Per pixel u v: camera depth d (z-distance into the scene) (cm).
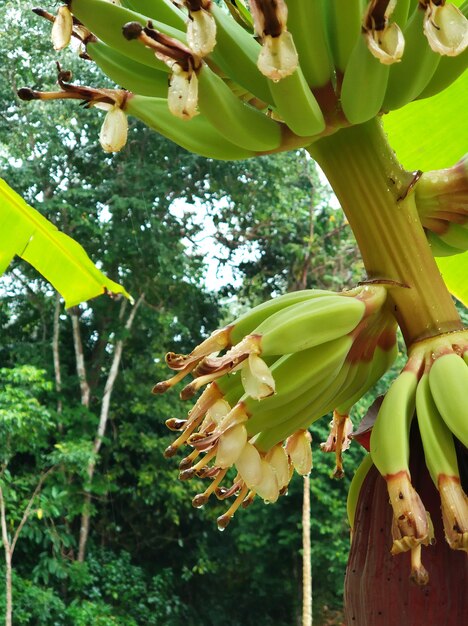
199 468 61
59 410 820
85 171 886
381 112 68
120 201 827
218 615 897
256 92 67
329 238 958
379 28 58
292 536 817
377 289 67
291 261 971
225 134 65
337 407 74
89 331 946
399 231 68
